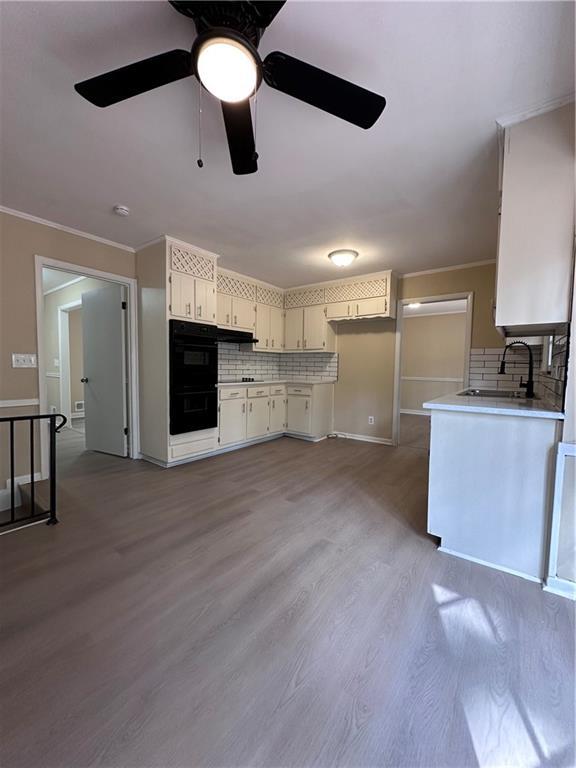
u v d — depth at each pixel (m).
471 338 3.96
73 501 2.66
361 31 1.22
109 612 1.47
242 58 1.08
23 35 1.24
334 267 4.18
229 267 4.20
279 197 2.42
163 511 2.49
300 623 1.42
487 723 1.03
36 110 1.60
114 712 1.05
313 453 4.21
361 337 4.98
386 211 2.64
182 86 1.44
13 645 1.29
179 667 1.21
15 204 2.61
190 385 3.61
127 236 3.27
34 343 2.89
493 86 1.44
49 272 4.95
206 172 2.12
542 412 1.64
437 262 3.94
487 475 1.83
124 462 3.72
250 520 2.36
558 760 0.94
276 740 0.98
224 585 1.66
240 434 4.38
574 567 1.61
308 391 4.89
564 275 1.57
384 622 1.43
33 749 0.94
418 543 2.06
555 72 1.36
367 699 1.10
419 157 1.95
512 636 1.36
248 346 4.89
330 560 1.88
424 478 3.27
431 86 1.45
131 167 2.08
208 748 0.96
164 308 3.35
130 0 1.12
